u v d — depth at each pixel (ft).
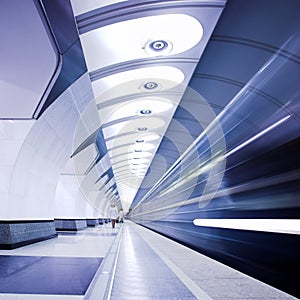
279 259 23.80
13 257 19.07
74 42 15.53
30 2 10.39
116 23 18.81
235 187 42.83
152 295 11.64
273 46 23.18
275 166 32.78
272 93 29.55
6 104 21.72
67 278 12.71
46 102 22.11
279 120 31.60
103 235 44.21
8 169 24.97
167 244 34.19
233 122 39.29
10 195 24.94
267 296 11.66
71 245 27.45
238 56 25.50
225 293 12.00
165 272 16.44
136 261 20.59
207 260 21.27
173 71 27.12
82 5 16.69
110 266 16.01
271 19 20.25
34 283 11.75
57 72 17.31
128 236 46.78
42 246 26.30
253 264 27.17
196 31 20.58
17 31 12.46
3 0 10.23
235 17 20.18
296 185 28.84
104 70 24.61
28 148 26.25
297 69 24.77
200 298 11.29
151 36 20.71
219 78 30.09
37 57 15.08
